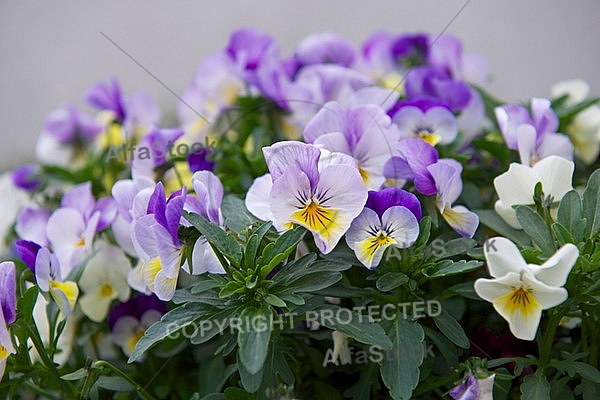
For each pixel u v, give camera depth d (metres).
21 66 1.05
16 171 0.68
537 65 0.97
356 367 0.50
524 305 0.45
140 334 0.55
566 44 0.97
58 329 0.51
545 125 0.53
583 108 0.60
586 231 0.47
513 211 0.50
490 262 0.45
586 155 0.60
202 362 0.54
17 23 1.05
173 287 0.46
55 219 0.54
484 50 0.96
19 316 0.48
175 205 0.46
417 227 0.46
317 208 0.46
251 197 0.48
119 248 0.55
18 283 0.56
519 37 0.97
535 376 0.47
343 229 0.46
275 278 0.46
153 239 0.46
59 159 0.70
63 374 0.54
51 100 1.04
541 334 0.50
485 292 0.45
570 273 0.46
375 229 0.47
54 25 1.04
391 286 0.47
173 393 0.55
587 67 0.97
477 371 0.46
